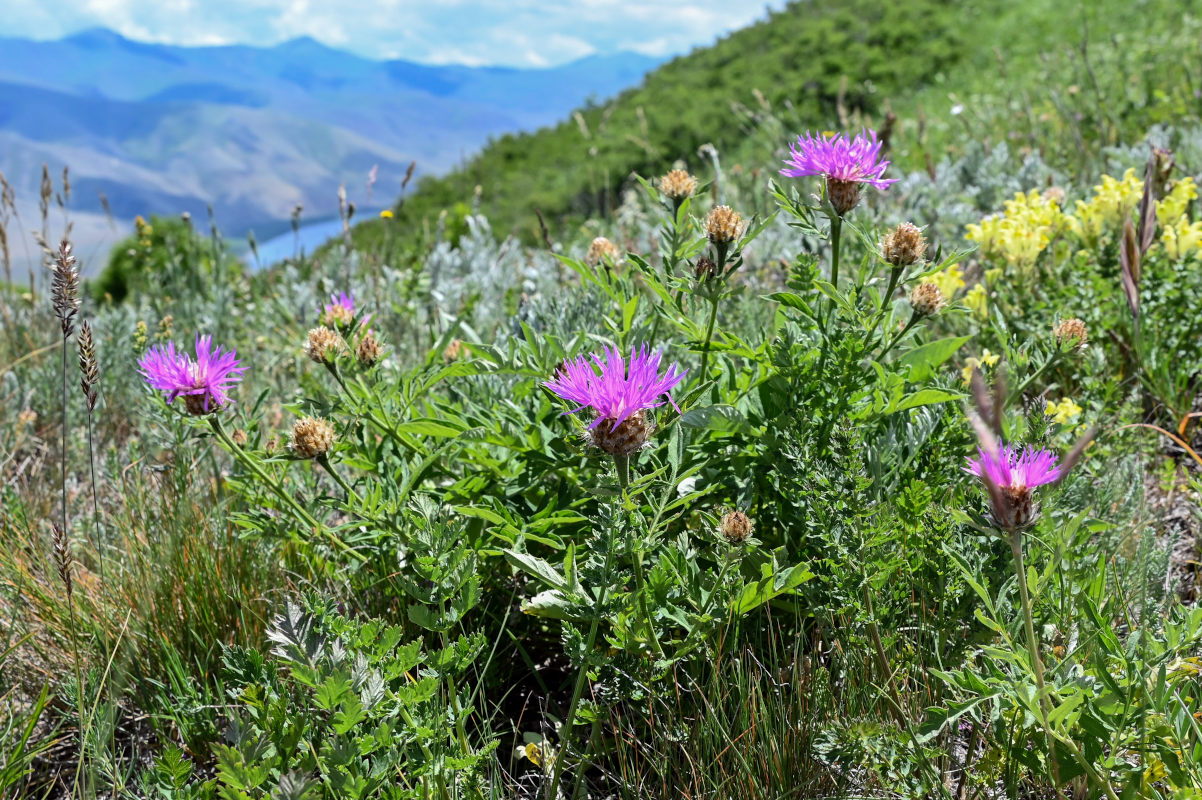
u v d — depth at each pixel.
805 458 1.83
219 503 2.61
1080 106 7.08
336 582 2.37
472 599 1.61
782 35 34.88
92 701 1.96
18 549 2.64
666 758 1.70
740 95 27.73
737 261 2.00
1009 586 1.74
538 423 2.26
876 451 2.01
